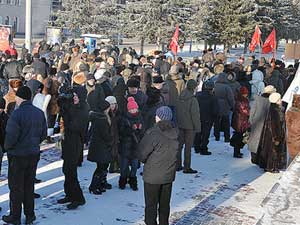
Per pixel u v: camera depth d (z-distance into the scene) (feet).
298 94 30.58
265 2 144.05
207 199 28.19
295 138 29.78
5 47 71.31
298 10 171.73
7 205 25.13
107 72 36.68
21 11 252.01
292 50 51.47
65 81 40.04
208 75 51.72
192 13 133.28
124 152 28.07
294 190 12.58
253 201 28.25
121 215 24.49
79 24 160.25
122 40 166.20
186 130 32.55
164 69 51.13
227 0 132.57
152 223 21.30
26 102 21.74
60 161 34.01
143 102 30.55
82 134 24.70
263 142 34.88
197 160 37.22
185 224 24.12
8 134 21.11
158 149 20.80
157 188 21.12
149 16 128.16
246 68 57.82
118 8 159.12
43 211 24.41
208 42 136.15
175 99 33.99
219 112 42.37
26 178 22.24
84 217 23.90
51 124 38.14
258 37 84.69
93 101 31.45
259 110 35.24
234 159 38.24
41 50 70.95
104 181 27.99
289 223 11.21
